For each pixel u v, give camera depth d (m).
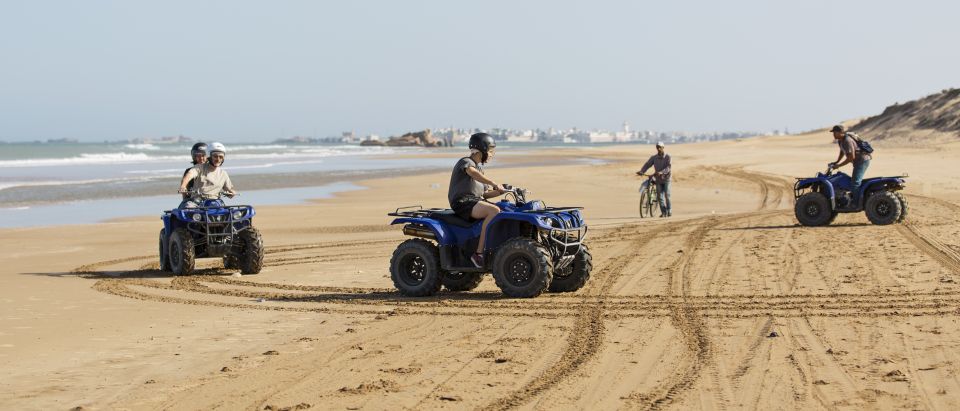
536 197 28.70
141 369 6.91
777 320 8.39
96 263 14.47
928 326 7.92
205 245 13.01
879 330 7.81
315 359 7.14
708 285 10.65
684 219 19.98
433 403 5.81
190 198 13.13
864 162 17.20
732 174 36.97
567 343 7.59
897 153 47.22
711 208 24.56
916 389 5.90
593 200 27.56
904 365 6.54
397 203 27.11
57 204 27.52
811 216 17.41
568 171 43.06
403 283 10.43
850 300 9.37
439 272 10.32
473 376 6.50
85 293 11.03
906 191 25.44
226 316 9.23
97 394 6.20
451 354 7.23
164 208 26.05
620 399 5.86
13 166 59.09
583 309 9.23
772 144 89.62
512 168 48.62
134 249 16.50
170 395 6.14
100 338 8.12
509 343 7.61
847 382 6.12
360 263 13.84
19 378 6.66
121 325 8.76
